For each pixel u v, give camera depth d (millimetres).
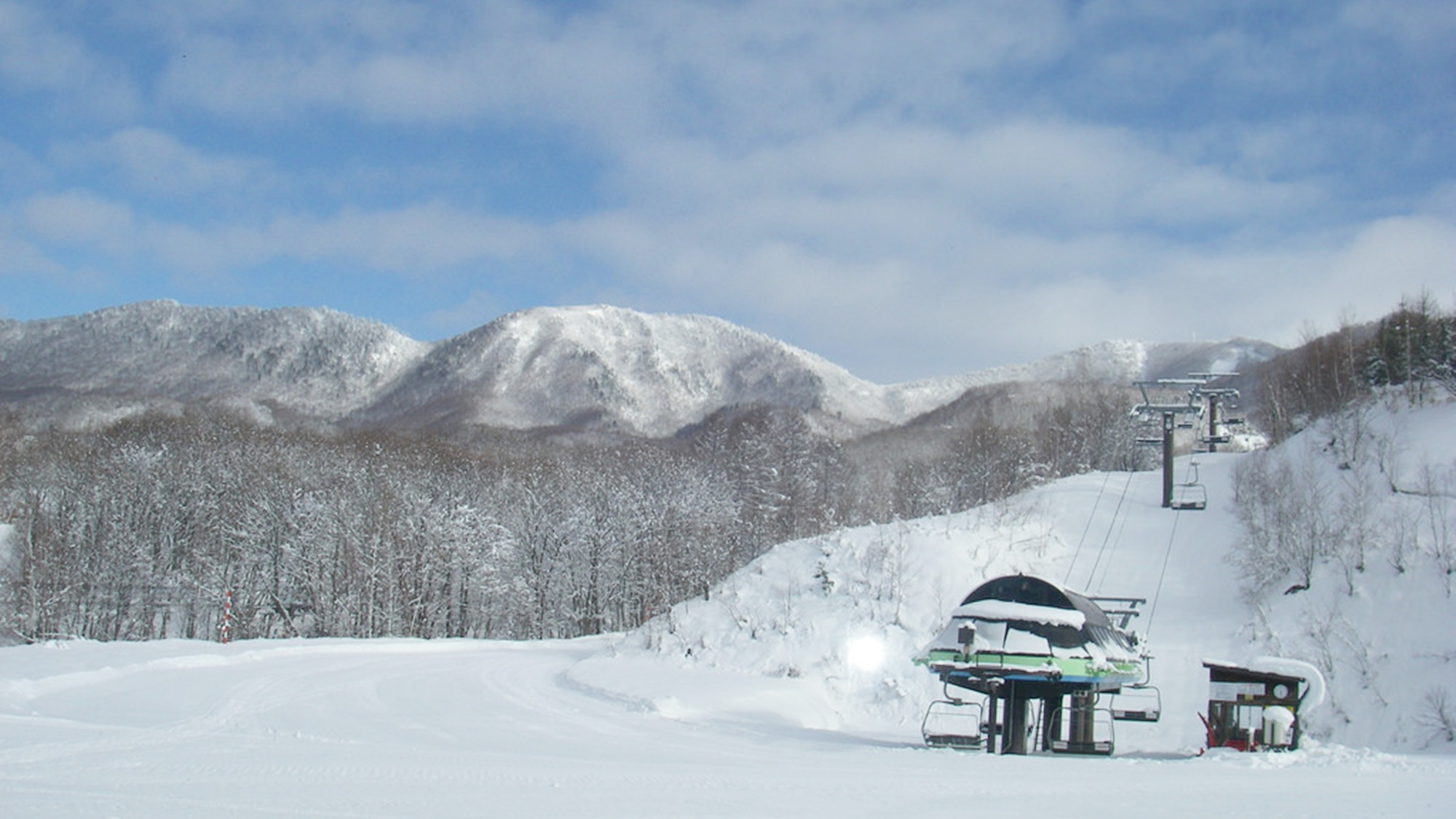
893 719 32031
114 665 31562
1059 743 24516
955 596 37062
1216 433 61375
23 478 75375
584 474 96812
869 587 37906
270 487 75188
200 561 72938
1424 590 32688
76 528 71625
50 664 31406
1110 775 16672
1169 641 34281
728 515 85812
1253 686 23109
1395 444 43156
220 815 11070
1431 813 12148
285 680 31359
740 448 107438
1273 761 18719
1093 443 89625
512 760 17078
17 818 10594
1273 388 71125
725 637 37625
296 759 16156
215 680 30469
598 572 81250
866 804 12961
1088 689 24156
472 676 34938
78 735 18219
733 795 13555
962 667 23484
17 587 65562
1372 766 18125
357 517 72625
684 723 25984
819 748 21766
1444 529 34031
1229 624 34875
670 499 83500
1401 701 29766
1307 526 36875
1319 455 46125
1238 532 41469
